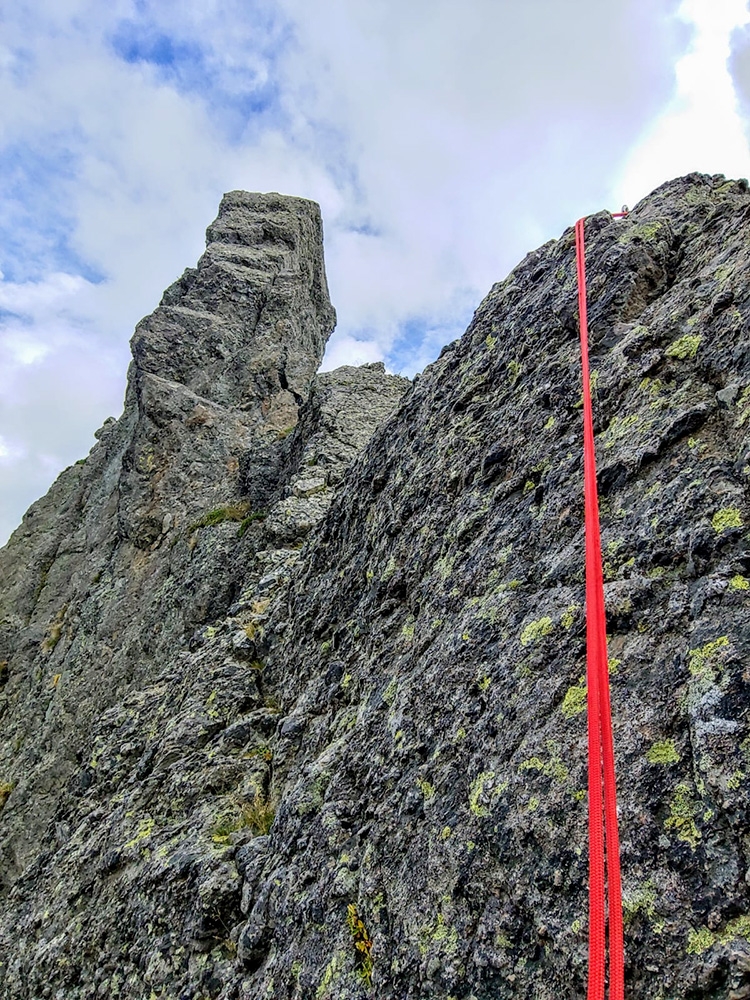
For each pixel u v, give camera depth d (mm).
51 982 9117
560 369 8156
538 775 5070
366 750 7492
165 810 10242
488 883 5000
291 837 7621
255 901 7496
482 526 7906
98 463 37875
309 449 22281
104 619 24312
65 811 13180
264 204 42156
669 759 4363
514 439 8234
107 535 30438
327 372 27000
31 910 10867
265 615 13680
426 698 6910
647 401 6574
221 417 30344
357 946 5805
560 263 9578
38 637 29031
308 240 43094
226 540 22062
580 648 5523
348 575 10961
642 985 3816
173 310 34250
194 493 27312
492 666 6203
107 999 8195
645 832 4203
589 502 5641
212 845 8859
